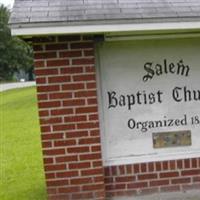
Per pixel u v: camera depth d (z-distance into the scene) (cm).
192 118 453
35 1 425
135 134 451
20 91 2880
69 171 434
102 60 442
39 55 425
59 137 431
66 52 426
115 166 450
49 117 430
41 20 395
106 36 433
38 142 852
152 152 454
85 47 427
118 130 450
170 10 414
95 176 436
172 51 446
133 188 453
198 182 457
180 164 455
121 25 402
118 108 448
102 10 413
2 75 4625
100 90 444
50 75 427
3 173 621
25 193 522
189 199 438
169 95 450
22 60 4659
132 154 453
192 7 420
